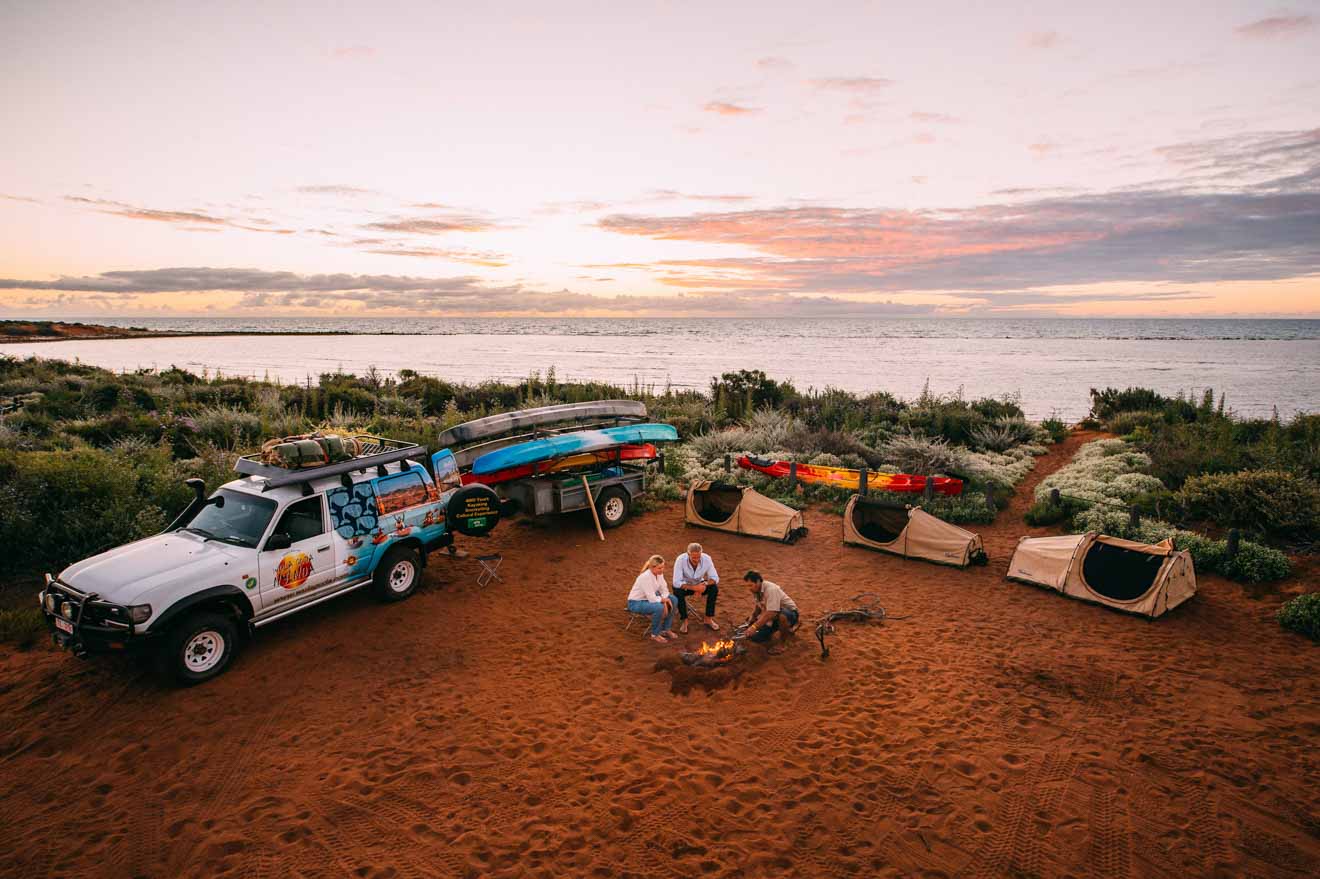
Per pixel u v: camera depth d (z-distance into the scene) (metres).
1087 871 4.91
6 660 7.96
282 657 8.11
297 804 5.62
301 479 8.52
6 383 27.83
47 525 10.66
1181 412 24.11
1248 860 5.00
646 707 7.13
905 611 9.62
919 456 18.11
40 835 5.27
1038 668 7.90
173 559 7.55
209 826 5.38
